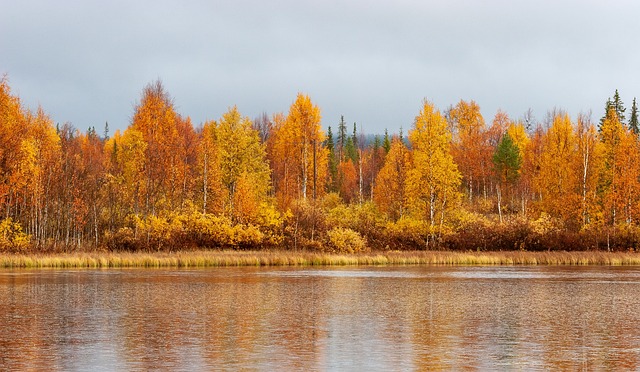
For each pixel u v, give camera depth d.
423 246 78.38
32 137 72.38
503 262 72.88
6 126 67.00
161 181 80.00
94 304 36.66
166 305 36.38
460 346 25.17
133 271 60.19
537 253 74.50
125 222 77.25
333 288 45.62
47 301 37.84
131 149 85.69
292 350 24.27
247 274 57.53
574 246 77.88
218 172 82.69
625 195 79.12
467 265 70.81
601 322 31.16
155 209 79.31
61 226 74.44
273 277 54.50
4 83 68.88
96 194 75.56
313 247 74.94
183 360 22.59
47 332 27.88
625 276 56.31
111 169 90.44
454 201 79.88
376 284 48.66
